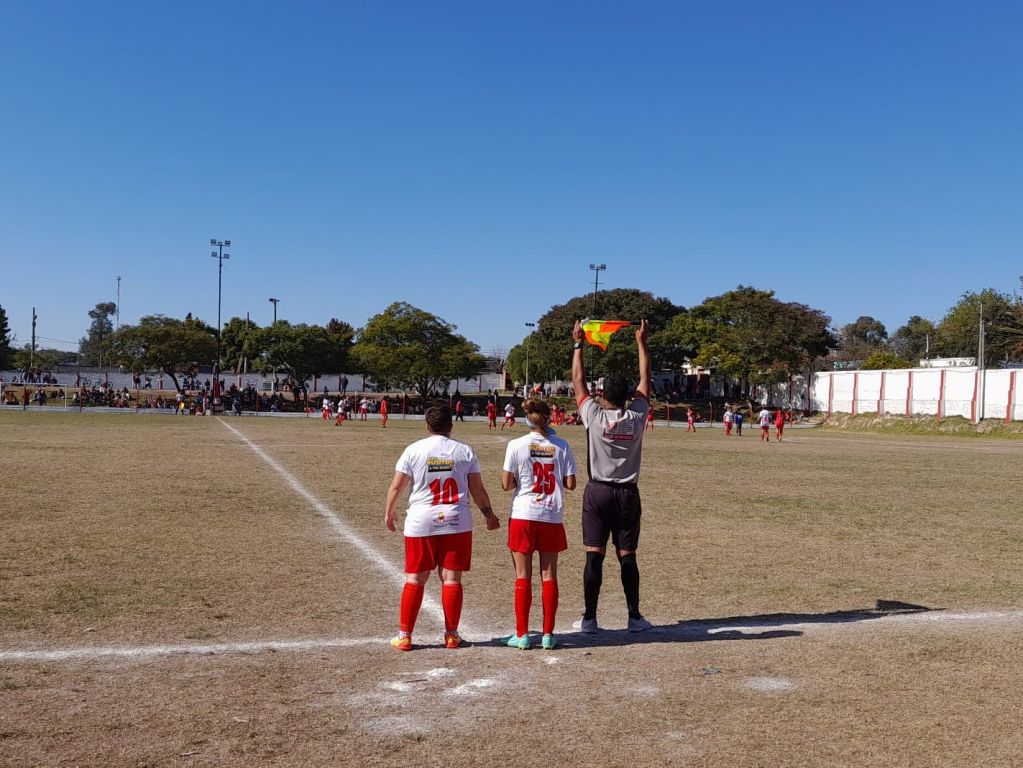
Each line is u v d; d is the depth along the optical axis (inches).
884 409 2733.8
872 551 445.7
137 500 581.3
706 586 357.7
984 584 366.0
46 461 858.1
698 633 282.2
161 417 2251.5
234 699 210.4
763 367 3230.8
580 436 1817.2
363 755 177.3
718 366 3346.5
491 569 384.8
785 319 3250.5
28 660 240.2
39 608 297.1
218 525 485.7
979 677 235.8
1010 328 3021.7
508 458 266.2
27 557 384.2
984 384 2333.9
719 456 1179.9
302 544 432.1
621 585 358.9
